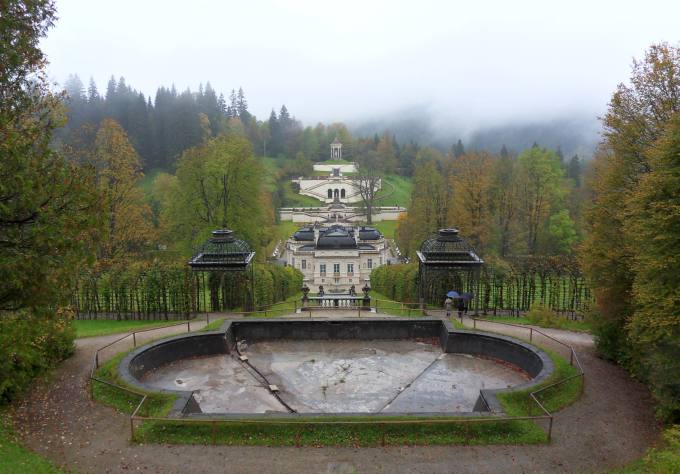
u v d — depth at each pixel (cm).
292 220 13412
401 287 4412
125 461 1473
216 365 2436
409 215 7288
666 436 1477
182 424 1631
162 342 2419
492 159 8050
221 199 5544
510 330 2927
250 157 5616
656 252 1920
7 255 1540
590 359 2439
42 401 1855
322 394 2125
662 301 1872
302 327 2847
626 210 2247
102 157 5206
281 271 4900
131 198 5403
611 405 1920
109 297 3606
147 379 2239
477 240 5959
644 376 2080
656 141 2336
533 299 3706
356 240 8025
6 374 1769
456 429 1642
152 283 3550
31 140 1723
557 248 6825
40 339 2020
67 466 1438
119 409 1786
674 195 1881
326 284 7425
